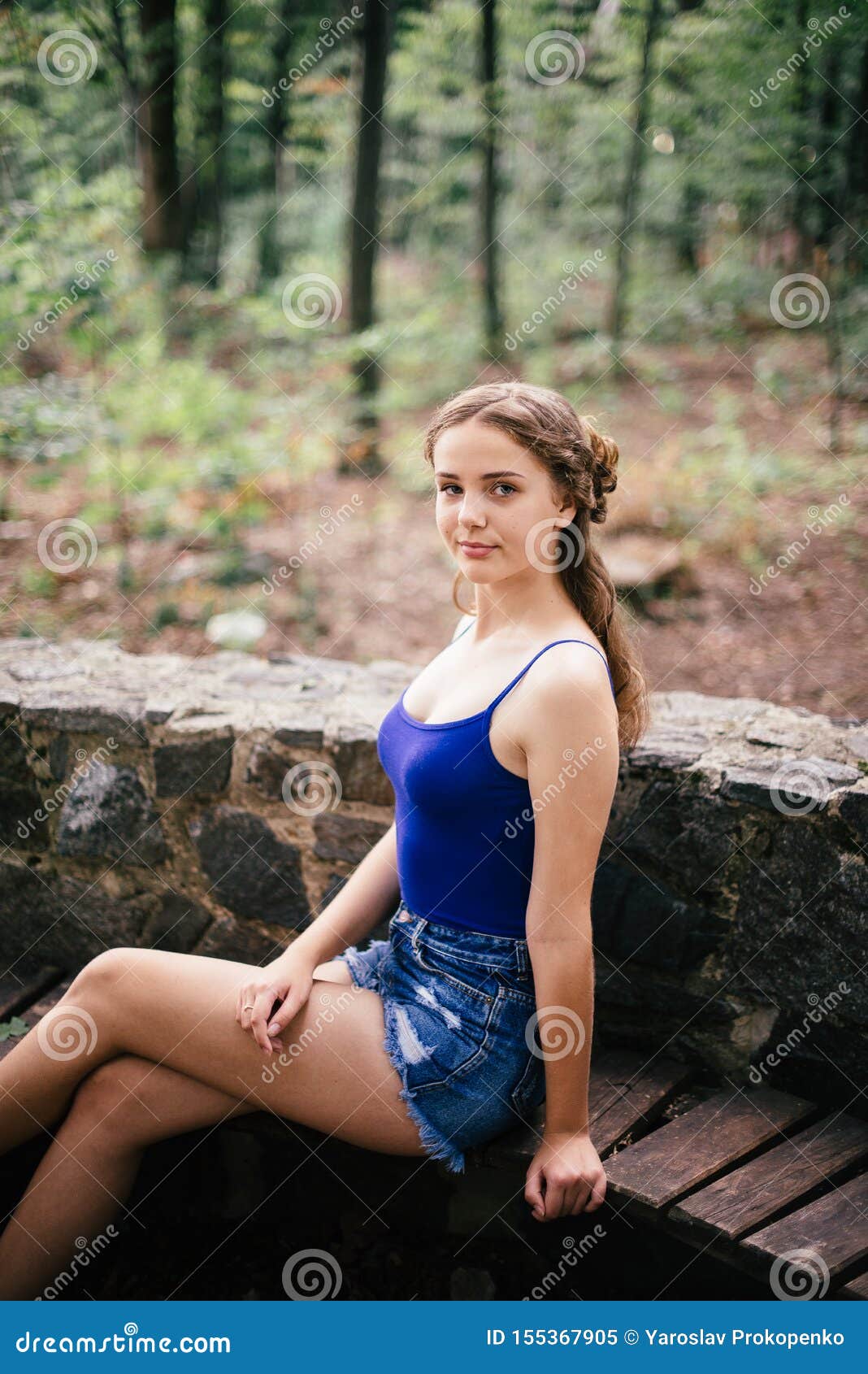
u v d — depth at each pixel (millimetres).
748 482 5754
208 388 5883
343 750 2324
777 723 2289
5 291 4609
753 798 2021
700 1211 1753
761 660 4332
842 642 4398
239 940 2502
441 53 8492
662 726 2270
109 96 6695
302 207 11336
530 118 8742
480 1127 1777
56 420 4949
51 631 4734
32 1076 1865
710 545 5254
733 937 2090
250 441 5863
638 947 2172
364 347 6480
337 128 8609
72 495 5824
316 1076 1774
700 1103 2082
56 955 2668
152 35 6840
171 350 6504
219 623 4844
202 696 2545
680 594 4910
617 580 4840
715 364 8148
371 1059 1770
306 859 2404
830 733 2221
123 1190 1873
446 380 8289
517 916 1780
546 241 10648
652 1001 2182
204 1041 1799
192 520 5500
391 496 6250
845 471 5863
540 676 1668
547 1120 1754
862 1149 1924
